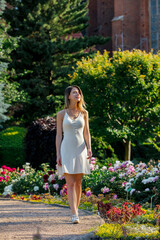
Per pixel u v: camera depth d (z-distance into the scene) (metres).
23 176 9.34
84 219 5.04
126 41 29.16
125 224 4.57
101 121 14.42
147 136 14.59
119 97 14.11
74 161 4.74
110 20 32.16
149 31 29.31
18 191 9.01
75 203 4.78
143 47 29.12
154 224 4.71
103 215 5.18
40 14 20.38
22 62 19.45
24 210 5.97
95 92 14.15
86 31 34.28
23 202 7.10
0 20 18.41
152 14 29.30
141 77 13.84
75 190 4.95
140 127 14.52
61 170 4.84
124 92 13.90
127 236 3.94
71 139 4.77
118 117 14.37
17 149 14.68
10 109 19.47
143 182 6.83
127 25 29.22
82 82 14.39
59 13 21.53
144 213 5.17
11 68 19.55
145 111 14.23
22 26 20.34
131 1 29.25
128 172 7.65
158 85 14.04
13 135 15.75
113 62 14.49
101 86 14.04
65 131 4.81
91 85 14.20
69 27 21.91
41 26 19.50
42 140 11.84
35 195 7.74
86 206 6.54
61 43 20.38
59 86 19.28
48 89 19.34
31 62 19.44
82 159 4.79
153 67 14.45
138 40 29.45
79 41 20.98
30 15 19.66
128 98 14.01
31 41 18.78
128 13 29.25
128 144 15.02
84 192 7.31
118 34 29.11
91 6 33.94
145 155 18.22
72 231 4.29
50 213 5.64
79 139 4.81
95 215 5.29
